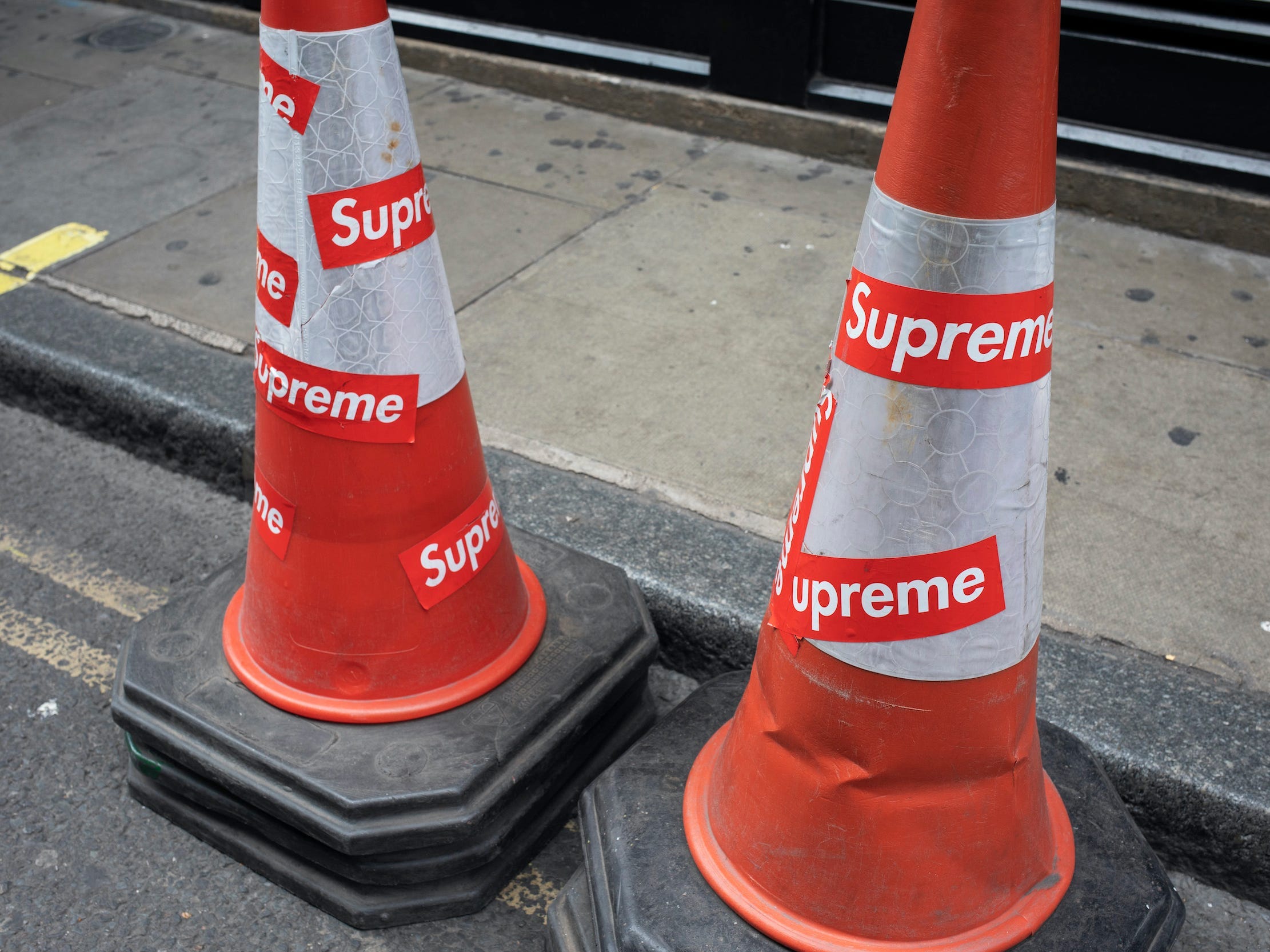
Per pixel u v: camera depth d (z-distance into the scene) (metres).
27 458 4.01
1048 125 1.53
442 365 2.34
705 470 3.45
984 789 1.91
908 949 1.95
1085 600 2.95
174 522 3.71
